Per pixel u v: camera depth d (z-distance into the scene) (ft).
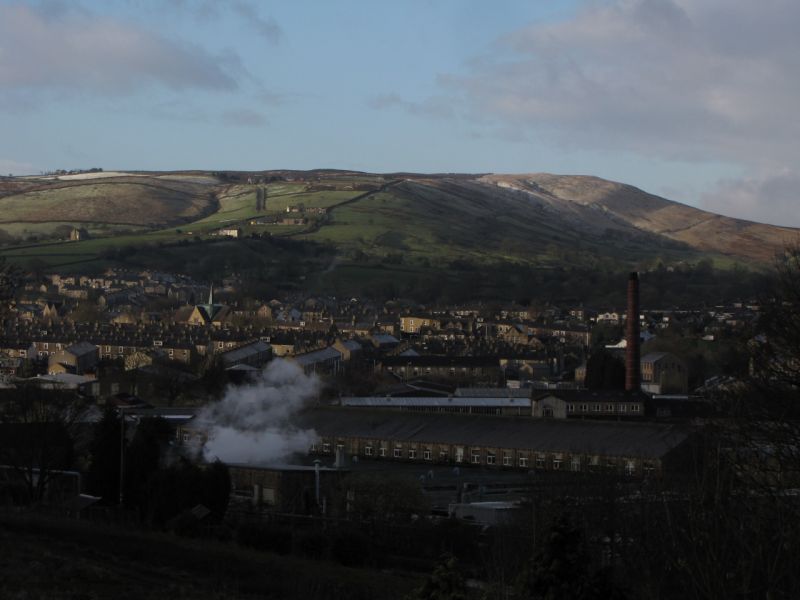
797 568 220.43
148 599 316.60
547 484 450.71
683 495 313.94
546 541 217.15
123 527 446.60
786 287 295.48
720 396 324.80
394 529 465.06
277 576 378.12
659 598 243.81
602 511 374.63
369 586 370.73
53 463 571.28
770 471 268.41
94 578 337.52
